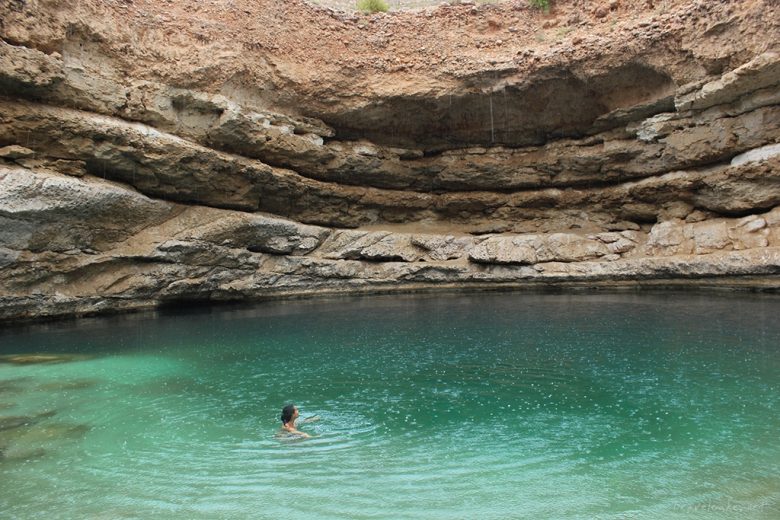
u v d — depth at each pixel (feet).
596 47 61.16
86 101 50.24
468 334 39.70
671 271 58.85
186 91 56.70
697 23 56.29
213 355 34.94
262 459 18.31
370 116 68.74
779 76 53.26
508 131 71.77
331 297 66.23
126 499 15.52
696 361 29.22
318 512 14.67
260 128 61.11
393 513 14.53
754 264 52.90
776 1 51.65
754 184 57.52
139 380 28.86
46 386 27.68
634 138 66.28
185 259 56.54
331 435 20.51
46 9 47.91
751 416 21.02
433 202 74.90
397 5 77.46
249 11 63.00
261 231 62.08
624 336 36.52
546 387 25.96
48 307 48.24
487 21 68.90
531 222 73.41
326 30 66.69
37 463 18.07
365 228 73.00
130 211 52.85
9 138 45.91
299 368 31.17
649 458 17.61
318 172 68.08
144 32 55.42
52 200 46.11
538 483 16.08
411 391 26.07
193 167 56.24
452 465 17.51
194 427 21.54
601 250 66.49
